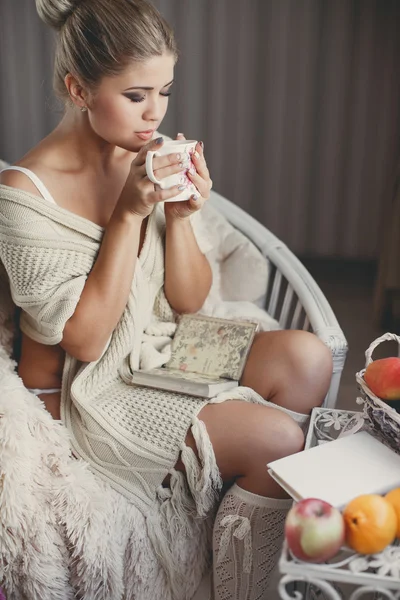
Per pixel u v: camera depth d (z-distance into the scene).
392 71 2.78
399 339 1.12
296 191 3.04
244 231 1.72
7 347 1.33
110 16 1.09
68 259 1.20
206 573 1.28
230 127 2.96
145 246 1.33
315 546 0.82
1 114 3.01
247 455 1.17
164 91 1.16
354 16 2.72
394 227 2.41
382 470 0.98
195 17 2.80
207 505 1.20
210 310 1.51
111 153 1.29
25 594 1.14
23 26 2.86
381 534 0.84
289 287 1.56
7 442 1.11
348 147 2.93
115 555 1.15
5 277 1.31
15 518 1.09
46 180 1.22
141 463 1.19
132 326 1.27
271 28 2.78
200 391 1.24
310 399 1.28
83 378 1.25
